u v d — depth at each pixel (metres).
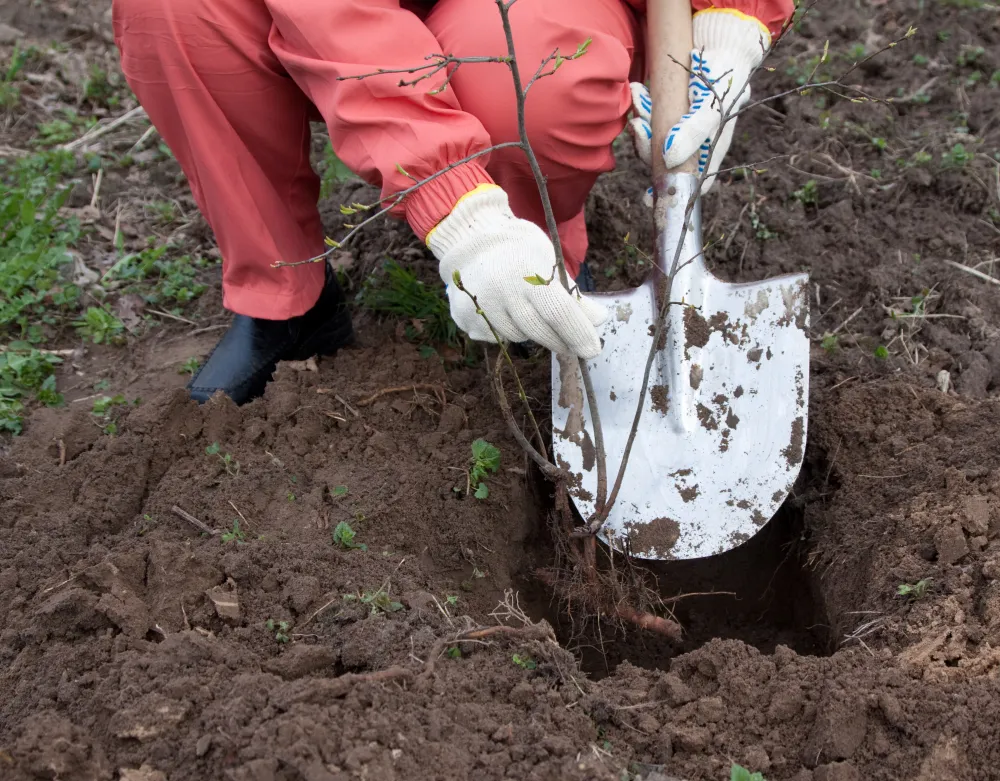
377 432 2.45
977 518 2.06
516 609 2.05
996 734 1.67
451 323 2.79
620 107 2.26
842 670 1.84
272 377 2.65
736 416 2.31
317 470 2.37
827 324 2.94
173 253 3.27
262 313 2.51
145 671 1.79
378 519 2.24
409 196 1.94
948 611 1.91
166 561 2.00
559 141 2.21
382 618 1.93
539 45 2.11
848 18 3.95
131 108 3.84
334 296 2.73
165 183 3.53
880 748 1.69
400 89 1.94
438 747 1.65
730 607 2.60
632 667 1.93
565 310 1.89
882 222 3.21
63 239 3.17
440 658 1.85
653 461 2.29
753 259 3.13
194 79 2.20
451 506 2.32
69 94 3.88
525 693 1.80
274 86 2.26
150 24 2.13
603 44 2.15
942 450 2.30
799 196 3.30
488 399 2.57
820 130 3.50
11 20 4.13
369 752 1.61
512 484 2.37
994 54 3.79
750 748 1.74
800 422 2.29
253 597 2.00
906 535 2.14
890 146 3.47
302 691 1.69
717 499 2.25
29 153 3.59
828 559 2.30
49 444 2.45
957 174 3.27
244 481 2.27
